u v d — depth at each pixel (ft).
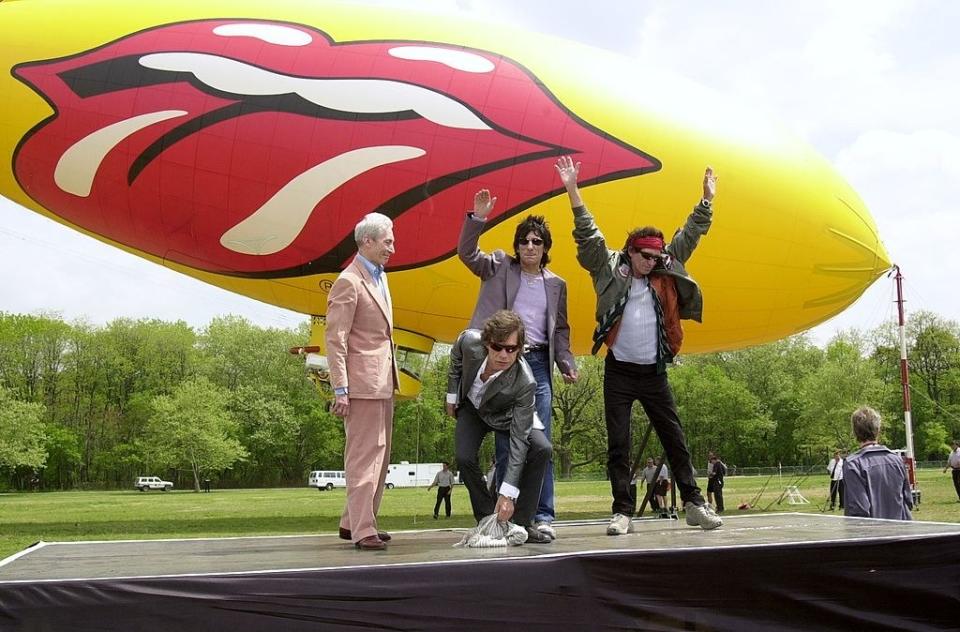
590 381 197.88
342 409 17.52
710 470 79.46
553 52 49.57
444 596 13.73
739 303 49.14
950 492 109.29
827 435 207.10
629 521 20.10
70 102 48.14
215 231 49.60
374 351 18.45
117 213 51.03
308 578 13.29
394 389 18.93
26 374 263.90
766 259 47.52
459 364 19.48
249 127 46.93
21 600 12.35
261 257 50.47
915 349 264.31
